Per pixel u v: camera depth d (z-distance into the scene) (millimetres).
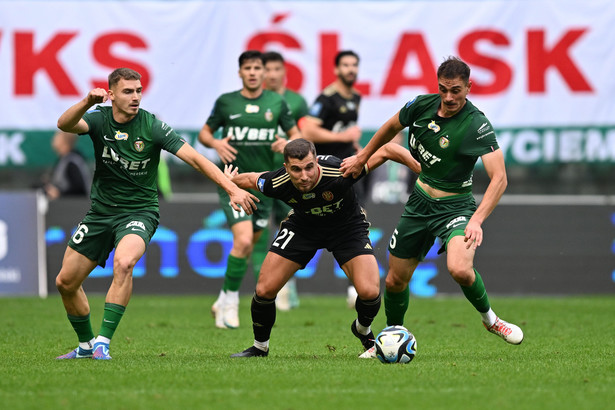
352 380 20828
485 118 24375
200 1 54062
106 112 24672
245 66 35781
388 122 25109
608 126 53156
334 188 23906
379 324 35438
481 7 53250
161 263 49469
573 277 49094
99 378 21141
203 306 43656
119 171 24609
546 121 53438
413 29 53344
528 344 28969
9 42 54375
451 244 24438
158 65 54188
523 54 53344
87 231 24656
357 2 53469
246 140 36094
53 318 38062
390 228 48312
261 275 24766
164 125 24609
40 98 54562
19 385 20266
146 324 35781
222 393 19281
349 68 40281
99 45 54438
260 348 25719
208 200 49500
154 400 18531
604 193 53281
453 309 41906
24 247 49625
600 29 53031
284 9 53656
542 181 53656
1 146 54594
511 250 49281
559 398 18781
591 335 31672
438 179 25047
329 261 49312
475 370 22344
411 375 21516
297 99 42344
